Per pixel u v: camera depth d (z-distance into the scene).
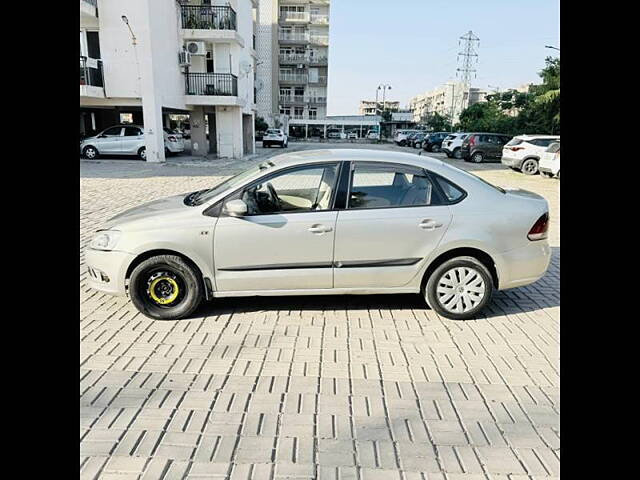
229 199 4.23
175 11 21.78
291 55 63.75
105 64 19.08
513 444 2.74
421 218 4.25
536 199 4.61
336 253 4.23
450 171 4.43
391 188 4.34
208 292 4.30
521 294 5.20
